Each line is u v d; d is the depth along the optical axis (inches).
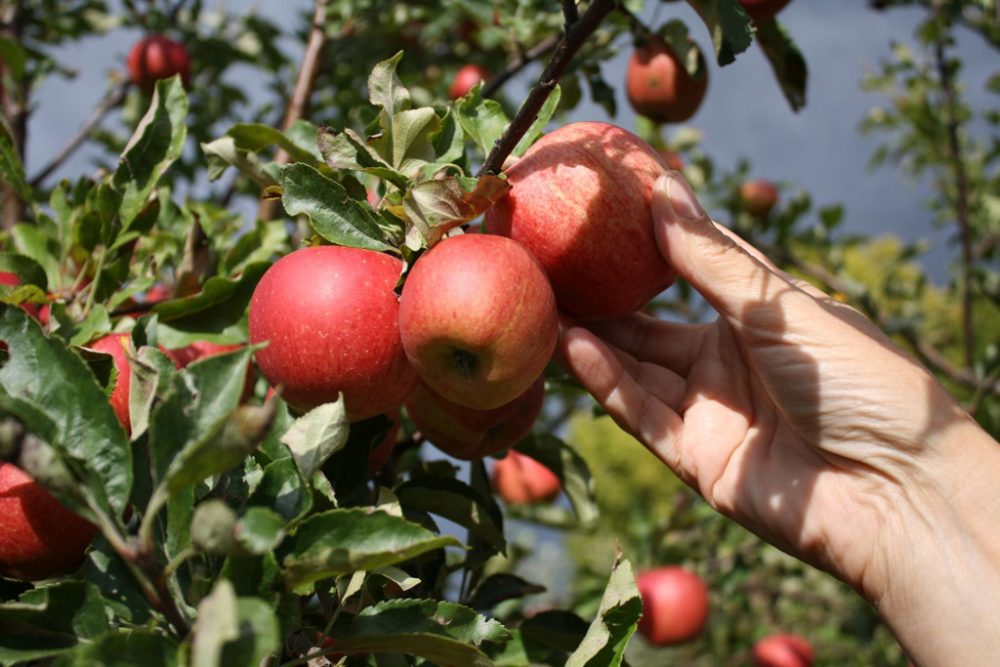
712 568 59.3
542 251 25.4
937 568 25.4
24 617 19.4
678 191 25.5
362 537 19.6
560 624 28.3
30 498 21.9
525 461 50.6
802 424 27.0
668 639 48.3
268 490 20.8
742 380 29.6
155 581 18.7
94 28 55.7
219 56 56.7
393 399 24.2
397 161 25.4
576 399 56.9
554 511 54.6
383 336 23.4
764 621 68.4
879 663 66.9
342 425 21.0
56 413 19.6
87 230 28.4
